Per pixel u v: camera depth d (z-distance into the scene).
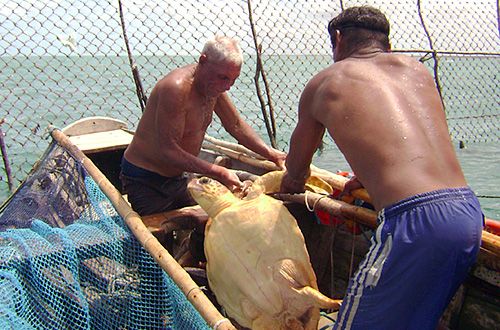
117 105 13.09
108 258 2.66
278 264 2.37
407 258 1.93
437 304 1.98
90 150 4.77
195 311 2.11
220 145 4.71
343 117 2.20
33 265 2.52
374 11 2.49
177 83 3.16
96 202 3.00
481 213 2.04
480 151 9.58
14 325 2.15
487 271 2.57
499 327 2.58
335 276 3.57
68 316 2.47
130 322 2.55
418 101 2.19
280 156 3.82
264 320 2.35
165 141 3.22
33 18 5.29
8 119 11.02
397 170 2.02
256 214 2.50
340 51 2.53
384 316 2.01
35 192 3.63
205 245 2.59
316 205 2.89
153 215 3.25
